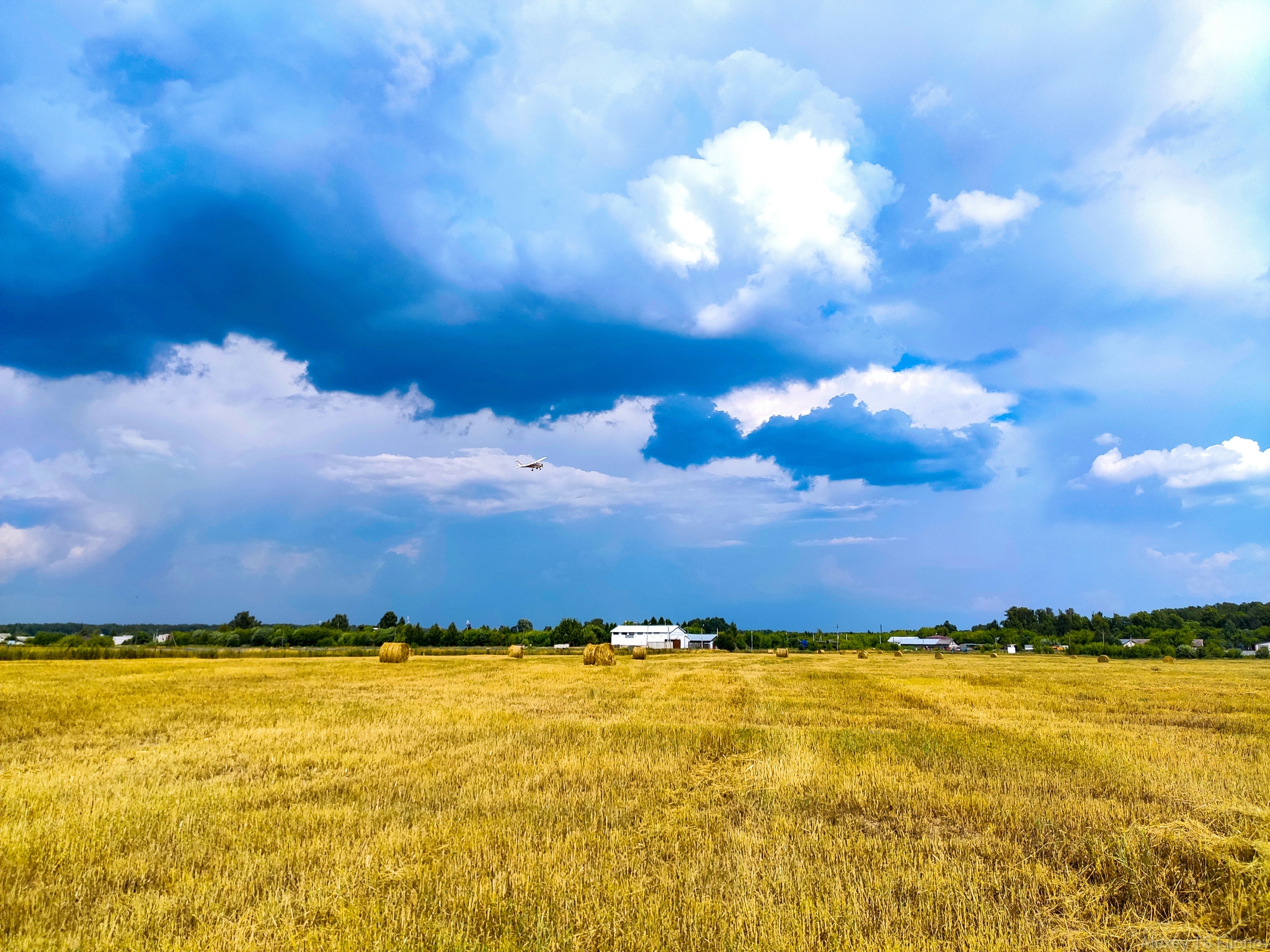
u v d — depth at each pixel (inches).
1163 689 1266.0
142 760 498.9
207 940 229.5
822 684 1299.2
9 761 502.9
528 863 296.0
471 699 956.6
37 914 247.1
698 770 486.0
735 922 240.8
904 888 276.8
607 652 1939.0
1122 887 287.0
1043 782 458.0
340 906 252.7
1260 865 279.6
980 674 1769.2
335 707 827.4
